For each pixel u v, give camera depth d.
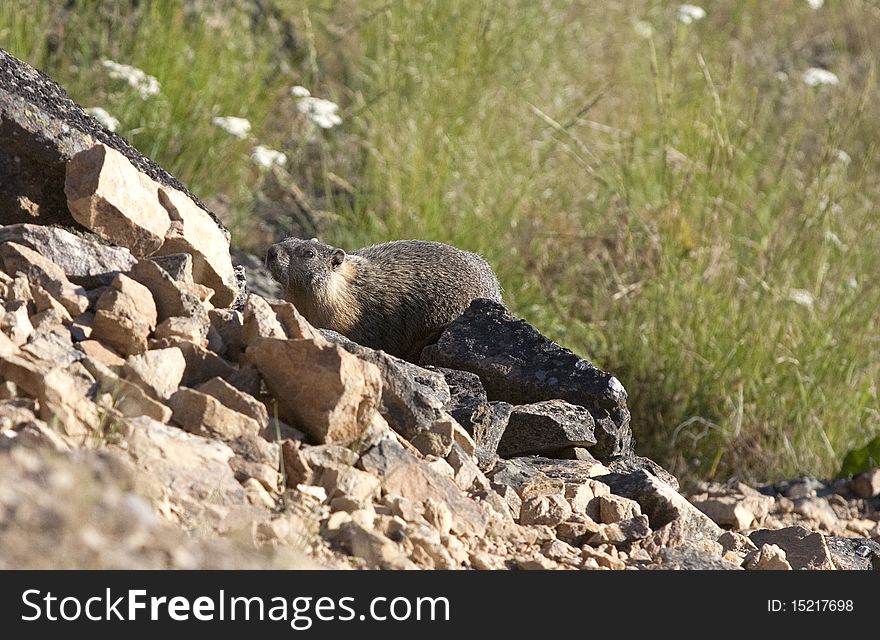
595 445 22.48
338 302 28.30
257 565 13.77
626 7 50.19
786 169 41.28
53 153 19.84
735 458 31.94
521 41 43.28
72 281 18.16
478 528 16.97
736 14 52.91
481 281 29.64
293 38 43.47
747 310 33.84
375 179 38.19
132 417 15.49
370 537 14.97
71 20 37.44
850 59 55.09
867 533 28.33
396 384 18.38
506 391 23.42
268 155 33.72
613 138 41.72
